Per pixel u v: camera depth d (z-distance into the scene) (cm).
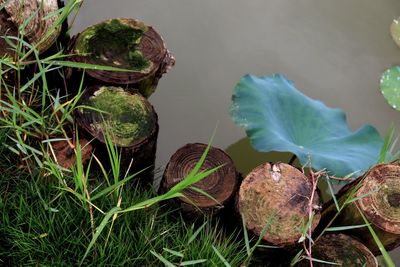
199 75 212
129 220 167
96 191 169
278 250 169
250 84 186
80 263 158
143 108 170
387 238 164
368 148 182
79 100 169
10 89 175
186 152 172
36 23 171
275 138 176
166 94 208
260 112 181
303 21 229
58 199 166
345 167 175
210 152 173
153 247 164
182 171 171
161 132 202
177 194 153
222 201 168
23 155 169
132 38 175
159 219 171
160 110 205
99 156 171
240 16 227
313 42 225
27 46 163
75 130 170
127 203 169
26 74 177
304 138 184
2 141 169
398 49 229
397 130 215
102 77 171
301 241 157
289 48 222
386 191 161
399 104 214
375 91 220
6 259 161
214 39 220
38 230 162
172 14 222
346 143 183
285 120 186
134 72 172
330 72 221
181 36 218
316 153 177
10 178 167
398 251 193
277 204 163
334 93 217
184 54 215
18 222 162
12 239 162
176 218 173
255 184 164
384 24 233
